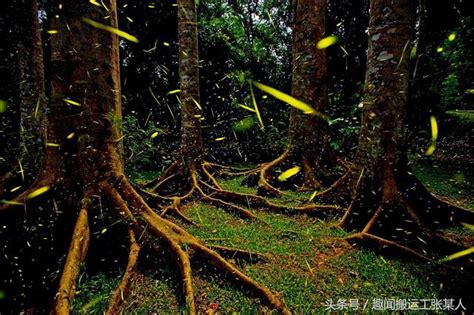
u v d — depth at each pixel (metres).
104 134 3.36
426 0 9.16
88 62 3.21
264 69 13.55
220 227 4.44
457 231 4.07
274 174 6.46
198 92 7.04
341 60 11.26
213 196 5.82
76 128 3.23
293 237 3.95
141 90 11.41
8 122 7.14
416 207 3.99
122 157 3.61
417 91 9.73
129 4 10.68
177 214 4.86
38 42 6.03
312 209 4.74
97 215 3.22
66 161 3.24
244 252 3.36
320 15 6.26
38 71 5.96
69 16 3.14
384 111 3.92
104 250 3.17
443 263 3.23
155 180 7.05
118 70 3.57
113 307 2.52
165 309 2.63
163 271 3.00
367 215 4.03
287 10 14.14
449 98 13.85
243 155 10.40
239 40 13.29
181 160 6.93
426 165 8.66
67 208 3.21
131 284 2.81
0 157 5.82
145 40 11.21
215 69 12.09
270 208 5.11
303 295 2.76
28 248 3.05
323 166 6.34
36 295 2.90
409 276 3.03
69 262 2.71
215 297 2.74
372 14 4.01
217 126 11.10
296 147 6.47
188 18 6.82
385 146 3.94
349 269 3.18
